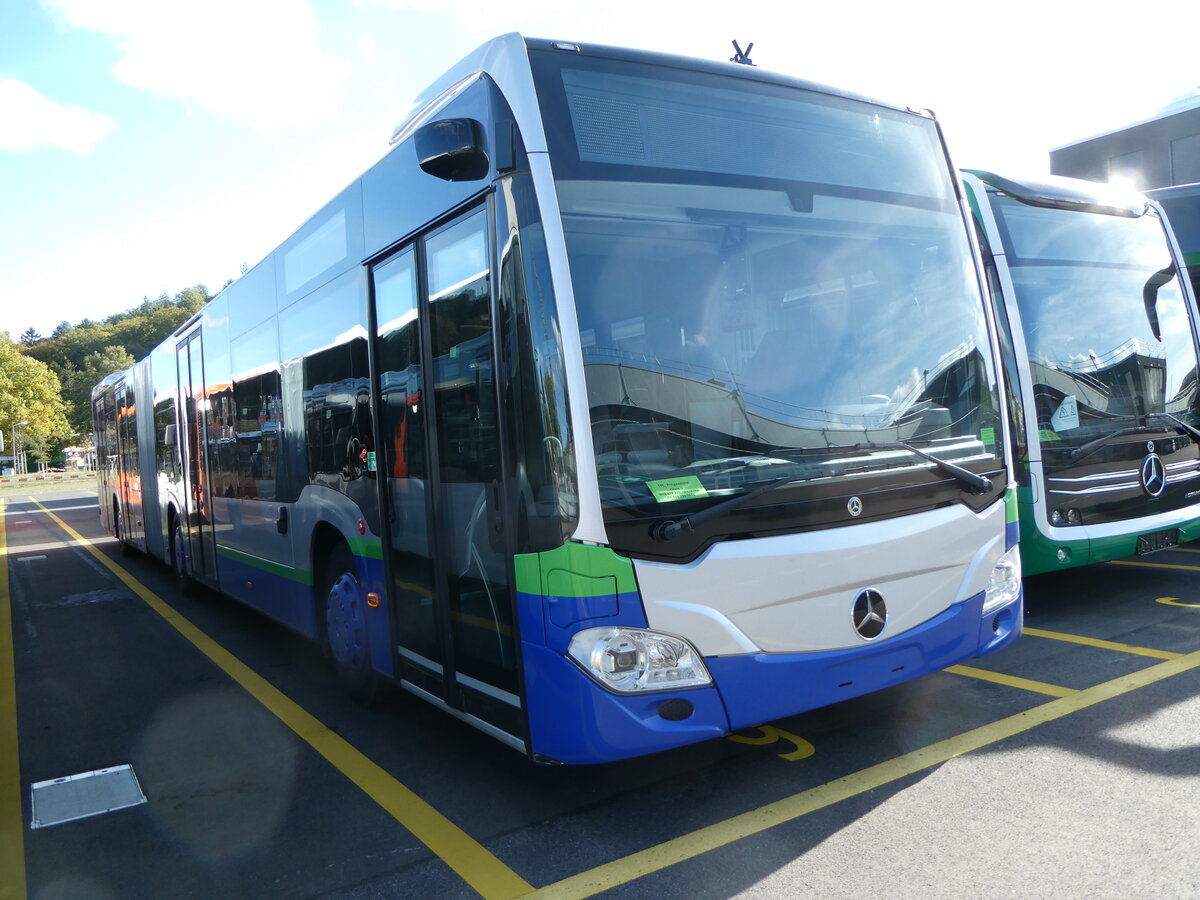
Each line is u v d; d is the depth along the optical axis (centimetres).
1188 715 415
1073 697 451
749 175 365
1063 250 630
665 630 311
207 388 805
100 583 1154
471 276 357
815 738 423
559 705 313
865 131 402
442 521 388
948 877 296
